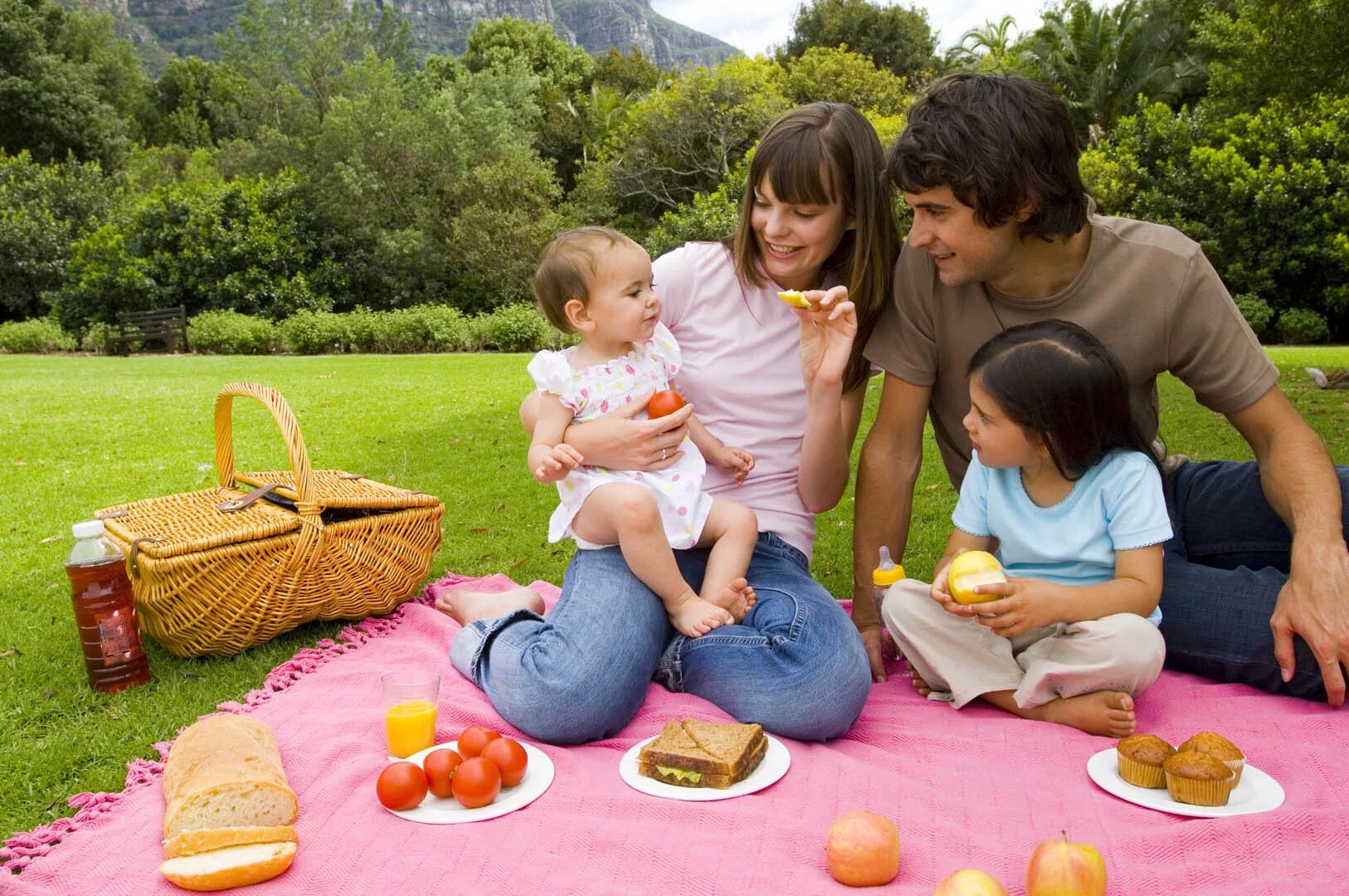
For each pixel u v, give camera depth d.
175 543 3.12
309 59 36.12
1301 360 14.43
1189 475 3.03
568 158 40.69
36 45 42.69
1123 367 2.66
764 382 2.98
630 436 2.73
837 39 41.09
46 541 4.97
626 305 2.83
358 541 3.45
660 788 2.22
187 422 9.16
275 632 3.33
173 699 2.98
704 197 28.36
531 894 1.88
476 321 23.56
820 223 2.75
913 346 2.99
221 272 26.61
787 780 2.27
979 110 2.43
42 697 3.01
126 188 33.53
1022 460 2.61
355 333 22.28
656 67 52.12
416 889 1.90
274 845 2.01
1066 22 32.44
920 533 5.08
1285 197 21.06
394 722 2.41
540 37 51.59
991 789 2.22
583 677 2.46
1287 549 2.83
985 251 2.61
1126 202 23.45
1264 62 11.62
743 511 2.82
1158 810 2.08
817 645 2.49
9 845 2.09
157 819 2.17
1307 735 2.37
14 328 25.12
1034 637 2.65
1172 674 2.82
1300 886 1.78
